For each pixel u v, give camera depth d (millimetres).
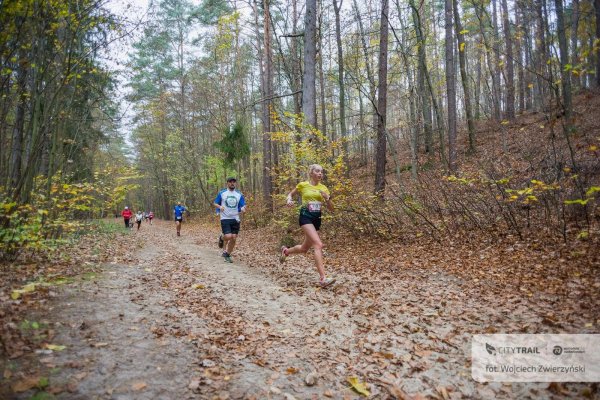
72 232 8141
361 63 17156
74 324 3178
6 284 3965
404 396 2484
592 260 4832
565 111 5414
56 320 3205
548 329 3365
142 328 3305
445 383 2662
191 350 2994
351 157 24641
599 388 2455
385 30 10992
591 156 7801
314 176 5488
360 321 3928
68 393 2215
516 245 6105
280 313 4176
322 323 3875
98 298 3959
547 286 4422
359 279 5703
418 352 3154
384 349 3246
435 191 9203
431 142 18156
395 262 6637
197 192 33250
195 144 31438
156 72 28859
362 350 3238
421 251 7066
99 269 5453
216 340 3252
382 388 2617
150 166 42938
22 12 4473
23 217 5000
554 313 3686
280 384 2607
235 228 7648
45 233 5672
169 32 27672
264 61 19812
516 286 4637
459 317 3895
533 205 7109
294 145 9352
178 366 2711
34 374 2342
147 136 36969
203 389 2441
